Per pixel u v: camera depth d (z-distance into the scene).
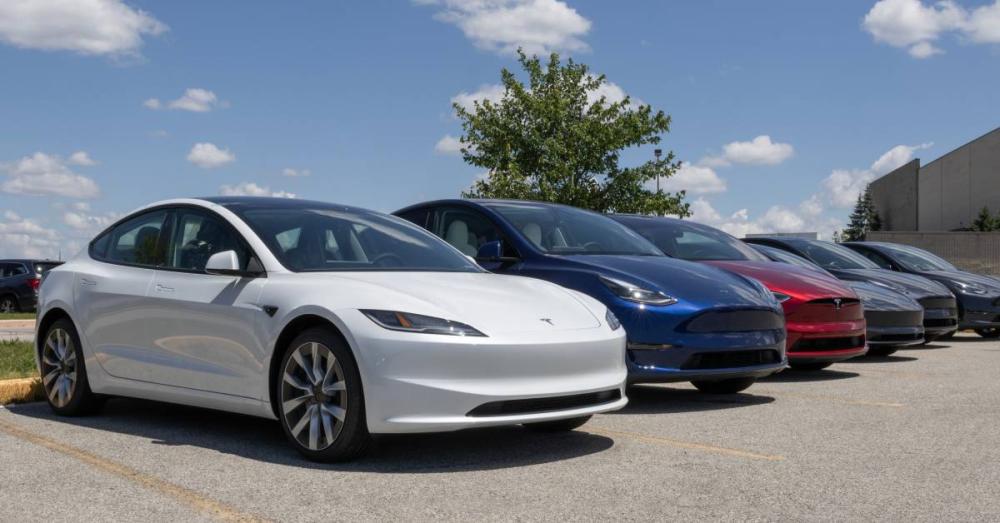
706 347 6.26
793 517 3.68
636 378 6.21
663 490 4.10
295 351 4.73
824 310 8.09
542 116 26.81
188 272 5.49
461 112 27.53
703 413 6.34
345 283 4.79
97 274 5.97
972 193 67.38
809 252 12.07
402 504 3.83
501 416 4.46
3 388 6.58
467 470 4.49
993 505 3.88
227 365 5.08
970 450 5.03
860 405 6.75
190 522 3.56
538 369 4.59
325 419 4.59
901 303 10.25
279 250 5.21
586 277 6.52
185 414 6.16
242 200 5.80
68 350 6.03
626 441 5.28
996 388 7.76
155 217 5.96
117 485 4.13
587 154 26.67
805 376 8.75
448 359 4.40
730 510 3.77
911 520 3.64
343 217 5.81
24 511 3.71
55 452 4.85
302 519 3.60
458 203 7.75
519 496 3.98
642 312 6.24
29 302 25.69
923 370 9.29
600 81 27.86
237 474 4.36
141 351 5.56
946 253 31.84
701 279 6.63
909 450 5.03
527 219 7.45
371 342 4.44
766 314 6.63
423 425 4.36
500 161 26.55
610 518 3.64
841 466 4.61
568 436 5.44
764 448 5.08
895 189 79.44
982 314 13.49
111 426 5.68
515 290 5.14
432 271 5.41
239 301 5.05
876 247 14.48
